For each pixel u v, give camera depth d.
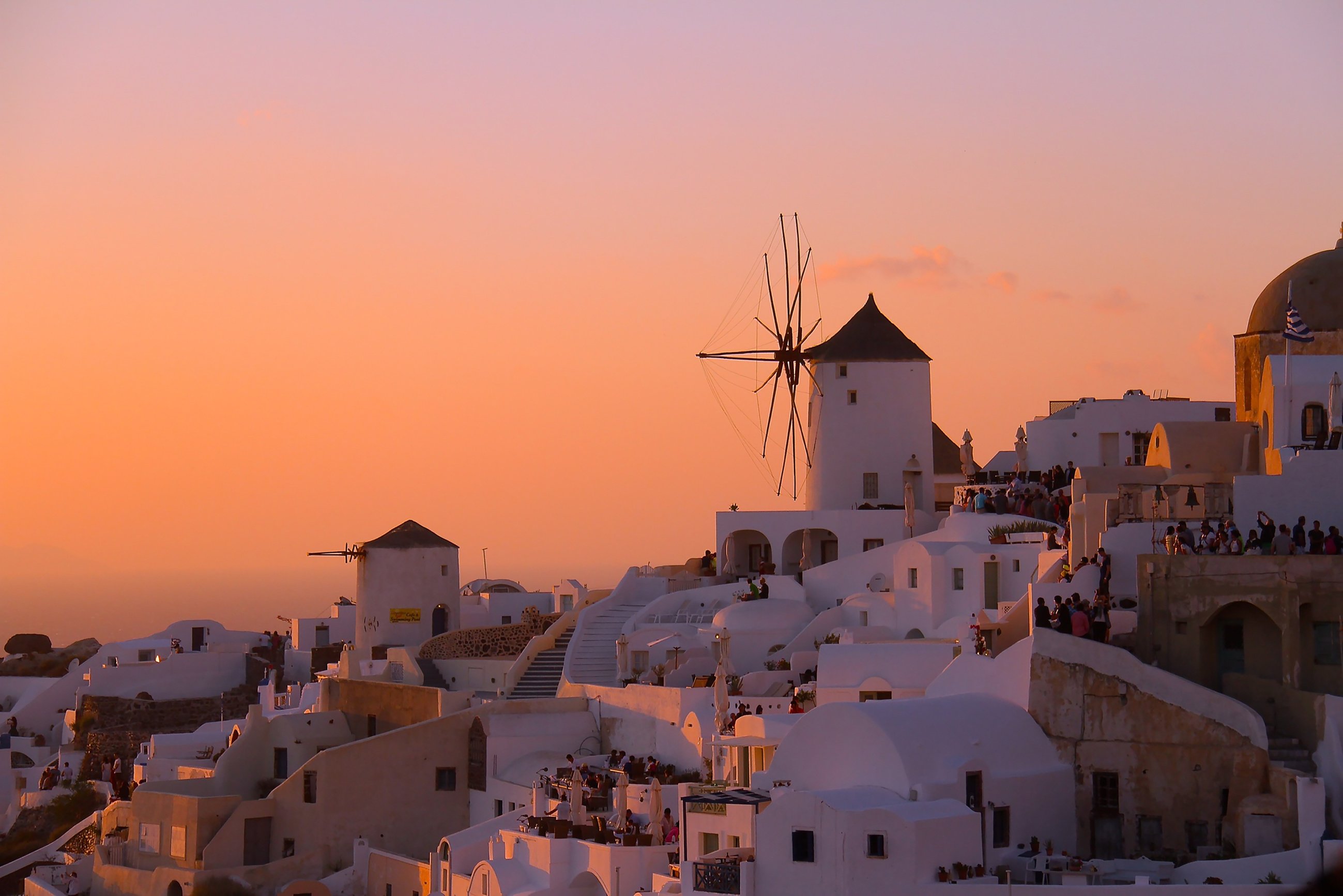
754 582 83.31
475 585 122.25
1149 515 61.56
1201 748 51.38
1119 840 52.28
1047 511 76.81
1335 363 64.31
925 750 50.50
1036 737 53.56
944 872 47.22
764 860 49.03
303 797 73.62
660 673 75.94
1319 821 47.19
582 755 73.06
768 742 57.94
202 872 71.62
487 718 73.69
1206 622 53.50
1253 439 69.31
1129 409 86.69
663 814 59.12
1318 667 52.03
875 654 64.31
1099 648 53.34
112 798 86.19
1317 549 53.22
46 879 78.75
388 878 69.81
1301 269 72.12
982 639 60.12
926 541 76.44
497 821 65.75
